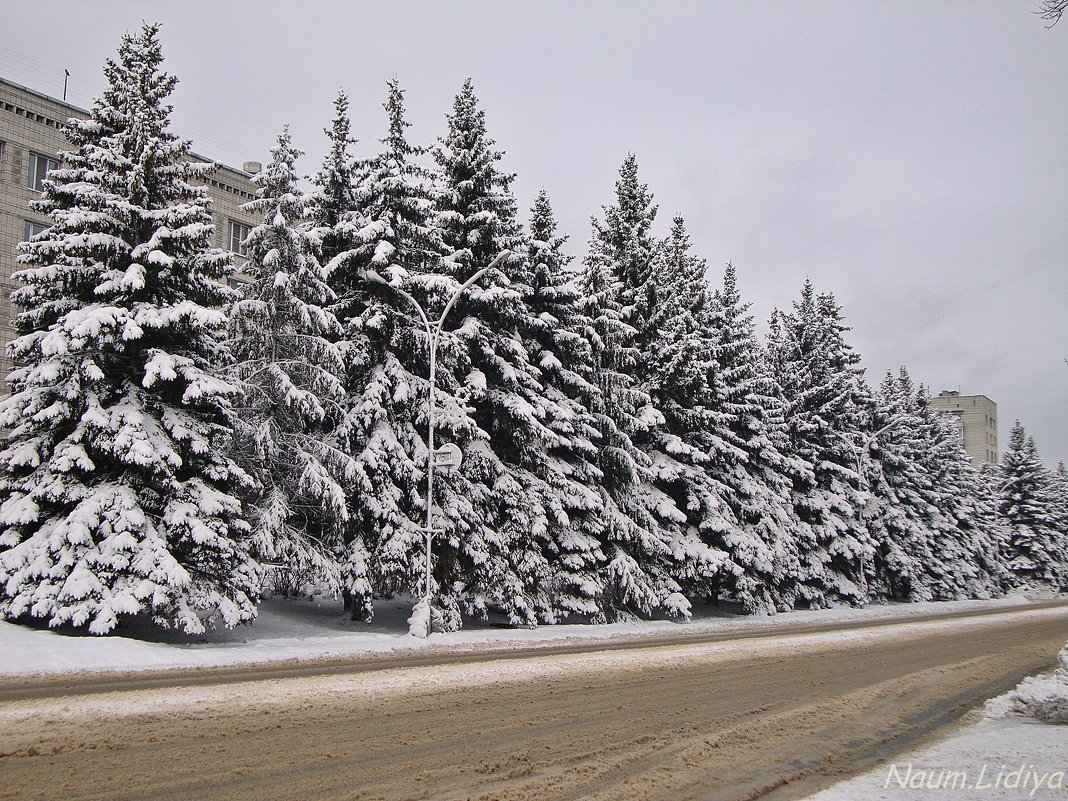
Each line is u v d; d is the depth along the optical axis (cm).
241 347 2258
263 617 2319
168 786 698
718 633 2997
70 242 1736
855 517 5481
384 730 965
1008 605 6425
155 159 1925
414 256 2547
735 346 4184
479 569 2461
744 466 4219
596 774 813
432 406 2208
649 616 3441
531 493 2706
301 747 858
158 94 1962
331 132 2502
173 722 948
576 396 3111
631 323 3575
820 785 826
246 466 2130
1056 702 1284
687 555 3441
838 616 4403
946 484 7181
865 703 1361
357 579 2205
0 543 1677
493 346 2736
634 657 1920
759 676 1662
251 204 2192
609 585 3066
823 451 5138
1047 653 2386
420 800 697
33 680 1266
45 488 1670
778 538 4162
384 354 2459
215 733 902
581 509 2948
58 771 725
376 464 2214
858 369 6047
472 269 2767
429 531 2191
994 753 1005
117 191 1884
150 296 1888
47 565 1616
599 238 3700
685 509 3697
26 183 4300
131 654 1539
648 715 1159
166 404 1861
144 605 1678
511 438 2777
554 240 3259
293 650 1814
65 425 1791
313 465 2086
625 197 3656
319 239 2380
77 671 1380
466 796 716
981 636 3012
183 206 1902
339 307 2428
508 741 942
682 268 4125
